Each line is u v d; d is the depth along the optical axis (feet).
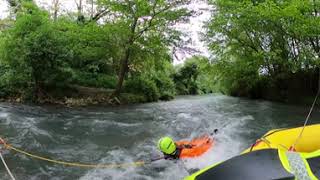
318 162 12.51
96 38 70.13
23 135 36.24
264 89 89.20
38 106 62.59
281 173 11.91
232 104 73.97
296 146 18.92
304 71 73.77
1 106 60.29
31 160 27.50
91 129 40.55
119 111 58.90
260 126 42.01
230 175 12.59
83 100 69.46
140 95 79.56
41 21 66.80
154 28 72.43
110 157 28.55
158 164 25.93
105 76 86.94
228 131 37.88
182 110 61.36
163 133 38.40
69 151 30.53
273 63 73.87
